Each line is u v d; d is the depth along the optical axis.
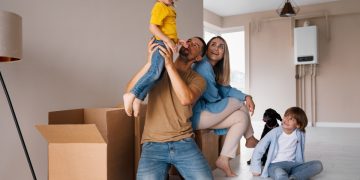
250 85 7.36
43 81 2.19
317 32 6.75
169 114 1.84
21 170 2.04
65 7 2.37
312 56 6.55
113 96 2.87
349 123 6.55
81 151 1.72
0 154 1.91
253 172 2.56
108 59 2.81
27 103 2.07
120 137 1.93
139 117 2.11
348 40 6.57
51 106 2.25
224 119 2.47
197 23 4.48
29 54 2.09
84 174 1.72
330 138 4.78
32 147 2.11
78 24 2.49
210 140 2.64
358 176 2.54
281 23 7.07
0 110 1.90
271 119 3.04
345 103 6.59
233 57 7.76
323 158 3.26
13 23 1.47
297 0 6.48
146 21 3.36
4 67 1.93
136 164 2.10
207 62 2.45
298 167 2.46
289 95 7.00
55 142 1.75
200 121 2.34
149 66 1.85
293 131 2.54
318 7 6.71
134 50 3.17
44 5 2.20
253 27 7.34
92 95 2.62
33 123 2.12
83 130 1.63
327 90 6.73
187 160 1.78
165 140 1.79
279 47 7.09
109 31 2.83
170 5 1.89
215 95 2.41
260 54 7.28
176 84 1.74
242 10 7.14
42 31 2.18
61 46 2.33
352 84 6.54
